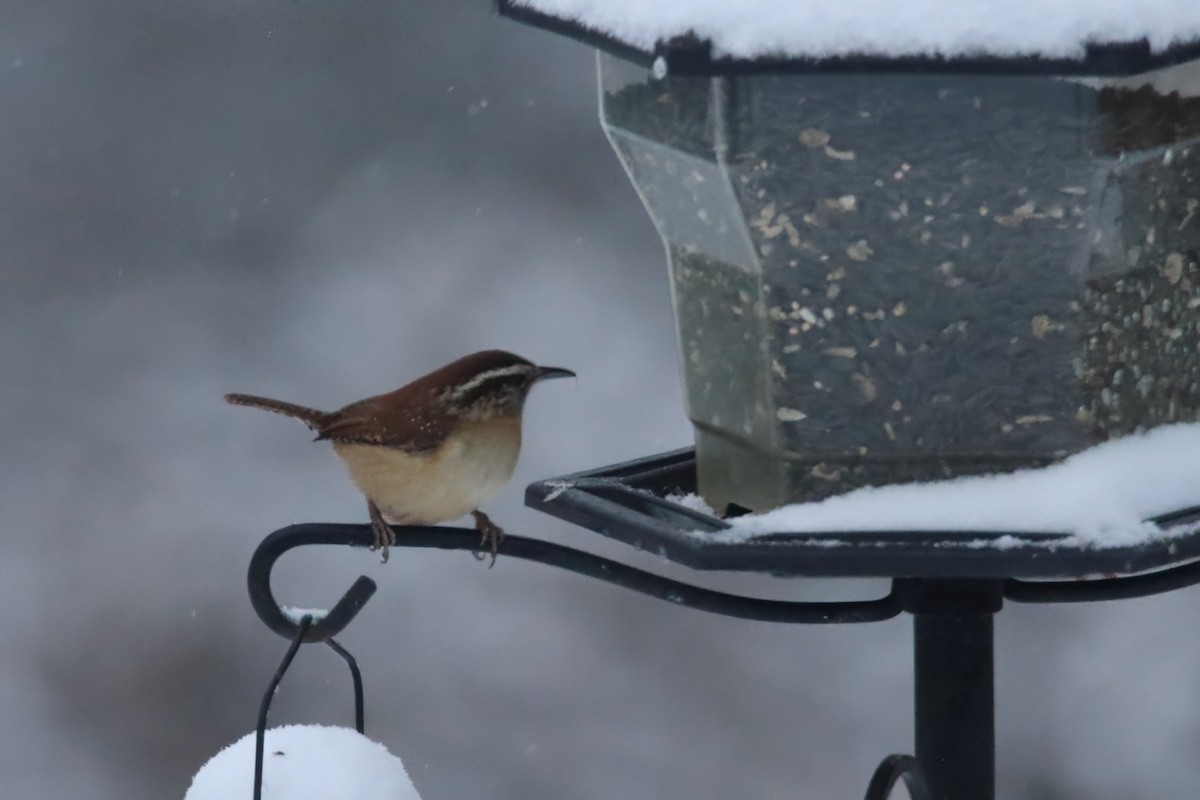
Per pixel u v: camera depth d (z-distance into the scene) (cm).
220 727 1485
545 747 1427
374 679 1480
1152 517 672
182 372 1731
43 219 1814
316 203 1820
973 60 637
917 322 712
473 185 1809
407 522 862
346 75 1853
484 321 1709
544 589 1544
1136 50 635
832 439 725
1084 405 710
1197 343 744
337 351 1720
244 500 1630
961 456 718
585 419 1628
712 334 764
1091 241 698
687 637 1498
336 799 690
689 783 1394
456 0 1858
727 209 723
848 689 1446
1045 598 771
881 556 654
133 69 1862
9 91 1855
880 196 706
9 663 1510
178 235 1812
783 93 702
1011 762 1348
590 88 1834
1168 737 1341
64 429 1692
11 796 1430
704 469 788
